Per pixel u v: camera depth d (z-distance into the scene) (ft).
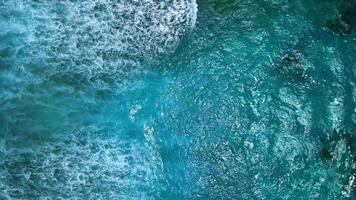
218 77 27.37
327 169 25.45
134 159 25.79
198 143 26.04
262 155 25.63
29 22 26.91
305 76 27.35
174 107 26.84
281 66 27.58
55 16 27.37
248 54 27.89
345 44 28.30
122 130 26.35
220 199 24.99
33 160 24.66
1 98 25.48
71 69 26.84
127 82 27.40
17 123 25.21
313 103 26.61
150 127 26.48
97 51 27.45
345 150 25.77
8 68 25.98
